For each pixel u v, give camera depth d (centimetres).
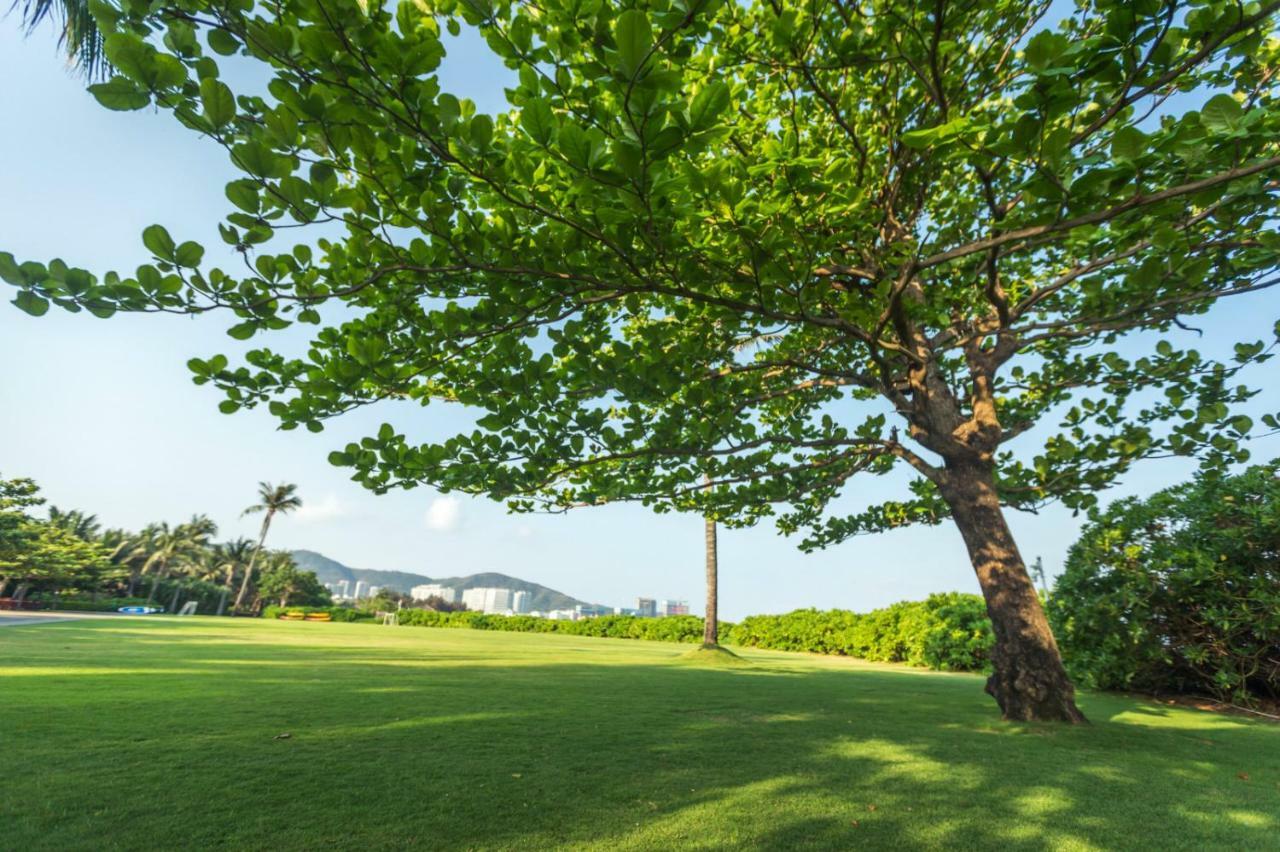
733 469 868
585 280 426
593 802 368
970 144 312
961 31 488
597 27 262
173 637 1561
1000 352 757
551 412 620
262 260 361
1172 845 320
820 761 474
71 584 5072
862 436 940
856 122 607
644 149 279
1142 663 898
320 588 7744
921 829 336
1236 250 588
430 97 302
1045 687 638
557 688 846
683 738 545
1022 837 327
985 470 725
